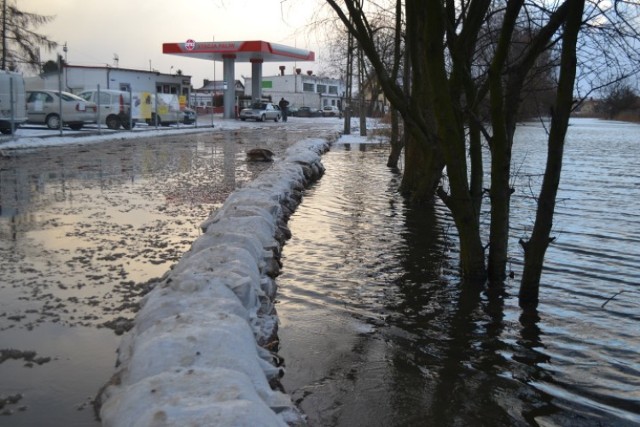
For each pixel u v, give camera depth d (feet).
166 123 113.09
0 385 12.01
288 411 10.27
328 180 47.83
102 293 17.29
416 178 39.70
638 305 19.20
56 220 27.53
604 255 25.73
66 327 14.83
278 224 26.48
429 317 17.44
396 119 58.23
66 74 143.64
